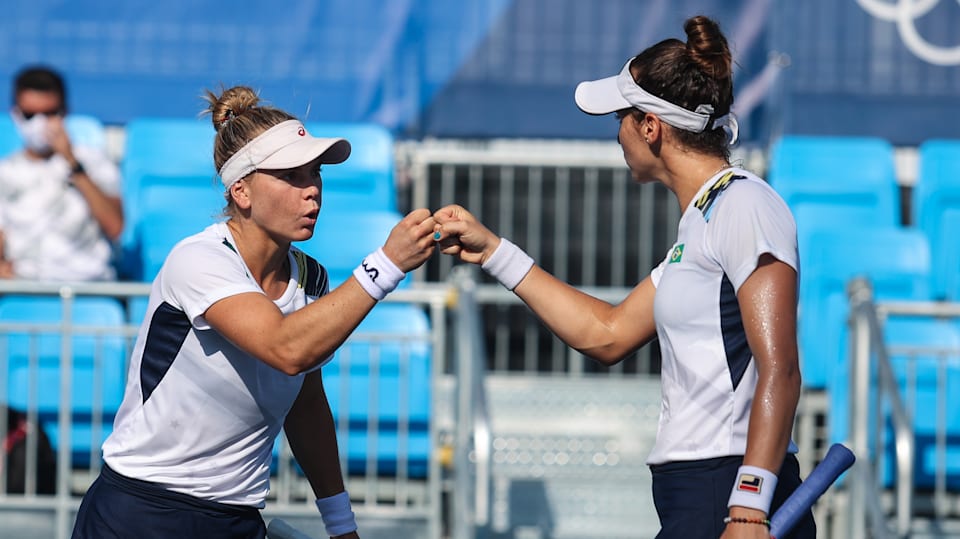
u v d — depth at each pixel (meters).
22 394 21.84
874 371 22.39
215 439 11.47
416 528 21.11
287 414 12.57
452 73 27.39
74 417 21.89
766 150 27.53
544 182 28.30
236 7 27.09
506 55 27.39
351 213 23.75
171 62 27.09
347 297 10.70
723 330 10.73
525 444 25.69
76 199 23.84
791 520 10.32
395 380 21.98
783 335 10.16
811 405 24.30
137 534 11.48
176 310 11.23
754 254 10.38
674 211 28.56
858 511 20.89
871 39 27.55
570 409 26.33
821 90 27.53
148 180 25.48
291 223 11.18
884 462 22.64
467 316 21.66
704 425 10.83
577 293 12.55
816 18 27.48
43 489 21.53
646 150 11.49
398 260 10.73
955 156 26.02
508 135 27.47
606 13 27.30
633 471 25.38
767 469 10.00
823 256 24.06
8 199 23.77
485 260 12.67
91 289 20.42
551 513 24.06
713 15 27.39
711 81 11.19
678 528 10.84
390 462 22.12
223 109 11.42
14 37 26.84
